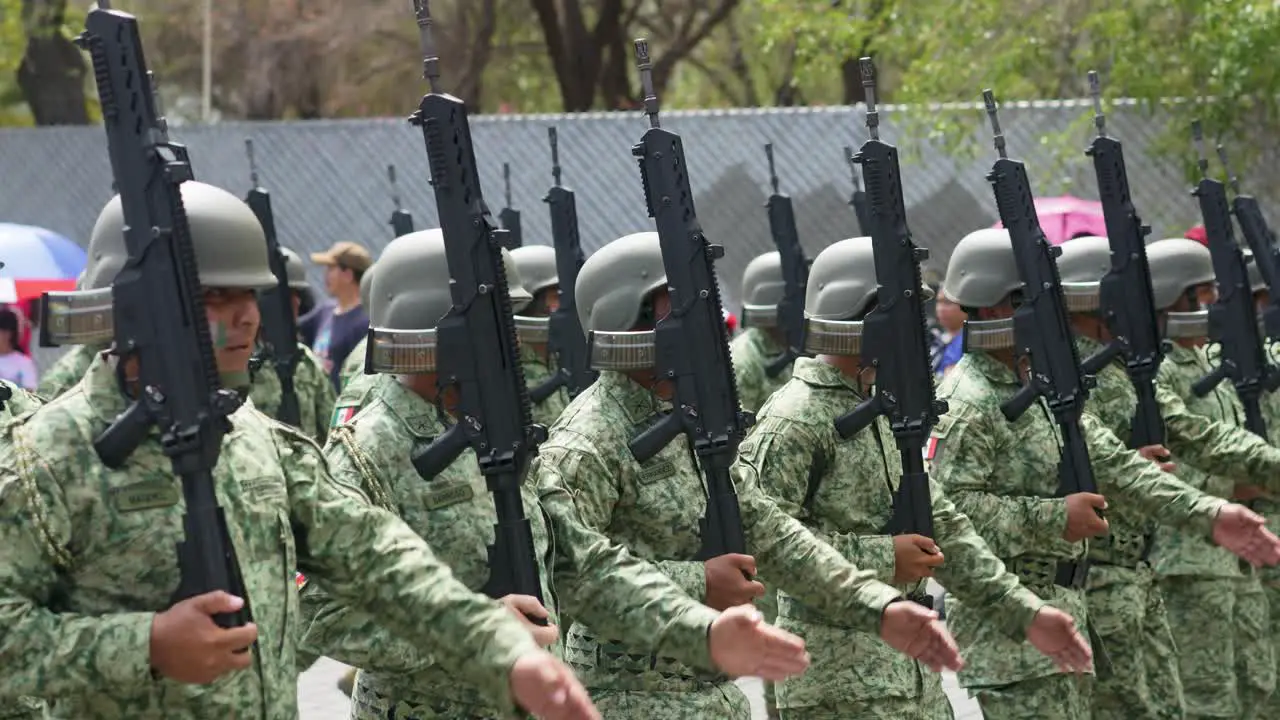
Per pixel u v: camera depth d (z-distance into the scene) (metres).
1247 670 15.26
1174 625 14.63
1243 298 15.79
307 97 42.66
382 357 8.56
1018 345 12.09
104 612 6.49
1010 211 12.21
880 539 10.48
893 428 10.58
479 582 8.48
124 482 6.48
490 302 8.34
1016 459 12.08
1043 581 12.02
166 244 6.38
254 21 41.31
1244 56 23.91
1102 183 13.93
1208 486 15.54
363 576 7.02
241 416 7.00
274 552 6.85
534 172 26.83
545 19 39.41
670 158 9.35
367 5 40.56
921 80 26.38
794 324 18.56
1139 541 13.02
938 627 9.44
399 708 8.45
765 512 9.75
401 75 42.59
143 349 6.38
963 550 10.82
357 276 21.36
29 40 35.66
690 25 40.41
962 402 11.98
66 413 6.52
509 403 8.33
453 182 8.30
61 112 36.00
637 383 9.49
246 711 6.70
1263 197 24.67
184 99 43.19
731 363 9.38
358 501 7.13
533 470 8.83
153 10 41.41
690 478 9.44
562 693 6.64
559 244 16.02
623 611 8.41
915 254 10.66
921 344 10.64
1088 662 10.68
